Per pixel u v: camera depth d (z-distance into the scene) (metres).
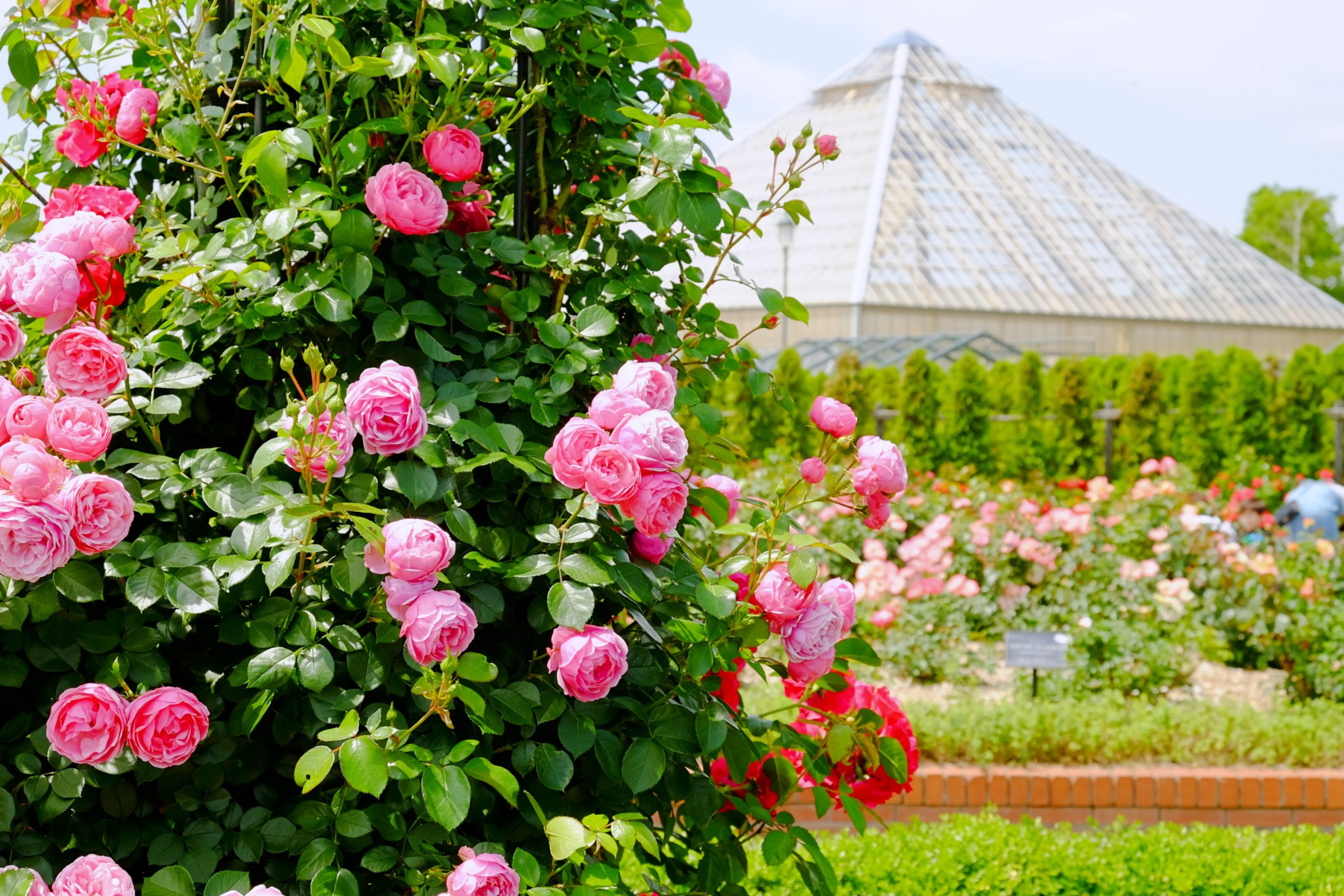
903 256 30.48
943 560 5.94
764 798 1.94
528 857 1.38
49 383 1.50
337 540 1.54
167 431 1.75
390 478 1.48
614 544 1.64
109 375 1.46
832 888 1.82
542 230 2.02
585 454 1.46
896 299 28.89
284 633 1.46
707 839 1.83
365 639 1.48
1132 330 32.06
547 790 1.61
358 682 1.47
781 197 1.89
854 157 34.81
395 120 1.64
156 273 1.73
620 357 1.89
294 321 1.66
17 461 1.30
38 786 1.40
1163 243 36.06
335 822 1.45
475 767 1.35
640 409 1.54
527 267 1.85
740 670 1.87
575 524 1.55
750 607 1.68
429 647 1.35
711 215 1.67
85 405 1.42
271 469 1.63
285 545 1.44
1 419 1.41
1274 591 5.86
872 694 2.12
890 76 37.84
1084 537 6.22
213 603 1.40
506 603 1.66
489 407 1.76
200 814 1.47
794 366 13.27
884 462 1.85
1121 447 13.62
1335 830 3.90
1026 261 32.09
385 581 1.41
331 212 1.54
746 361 2.09
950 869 3.46
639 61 1.96
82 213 1.60
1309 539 6.42
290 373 1.42
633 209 1.73
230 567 1.37
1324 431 12.83
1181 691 5.47
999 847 3.57
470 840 1.52
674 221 1.68
